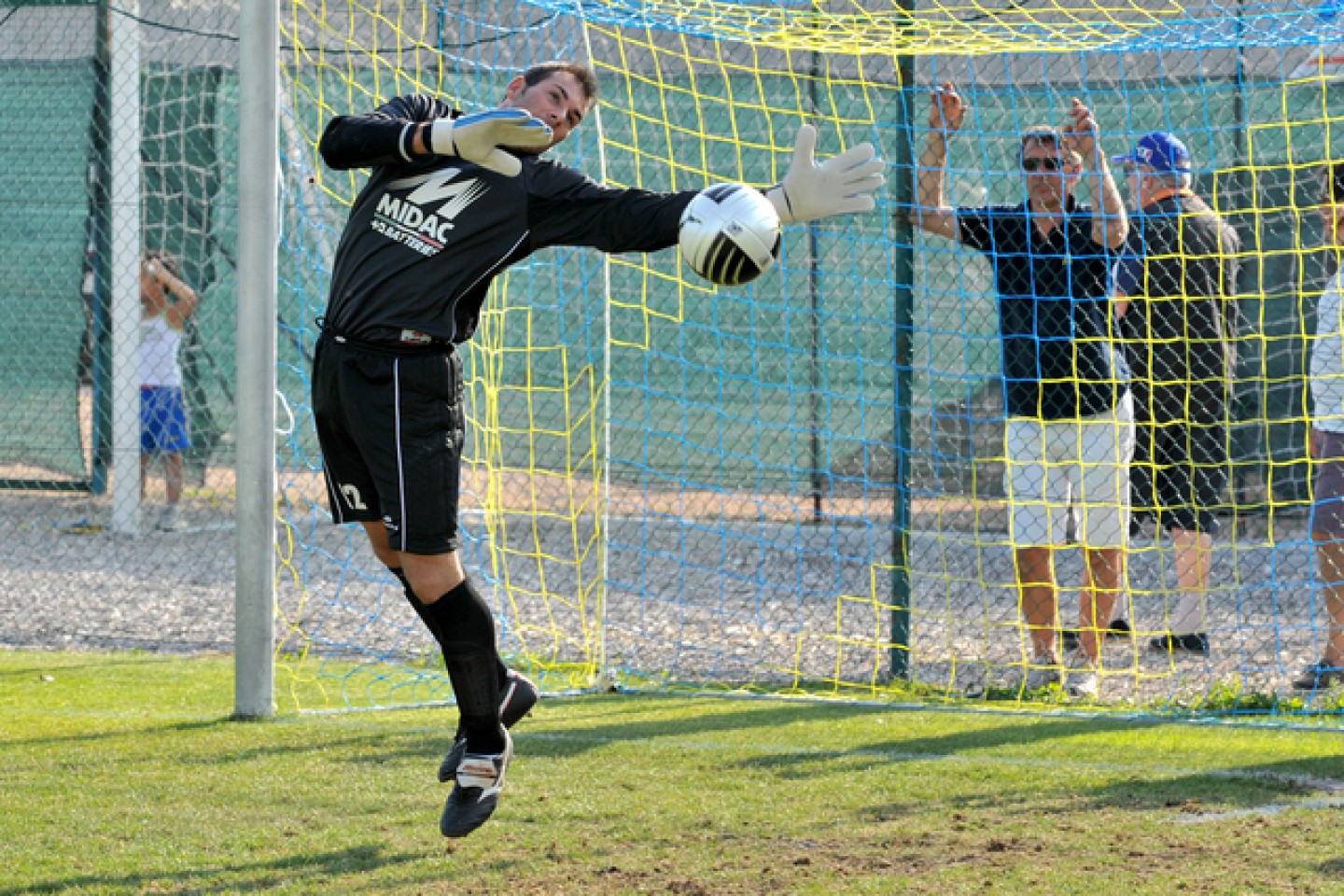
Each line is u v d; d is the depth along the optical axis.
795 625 25.70
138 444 34.50
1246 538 32.94
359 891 12.35
